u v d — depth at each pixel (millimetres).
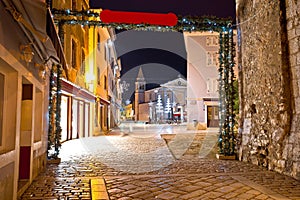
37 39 4215
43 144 6430
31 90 5086
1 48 3115
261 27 7129
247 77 8016
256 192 4551
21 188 4480
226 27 8219
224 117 8461
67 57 12477
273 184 5082
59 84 7758
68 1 12812
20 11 3203
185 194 4469
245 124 8039
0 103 3705
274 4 6484
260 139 7070
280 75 6250
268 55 6781
